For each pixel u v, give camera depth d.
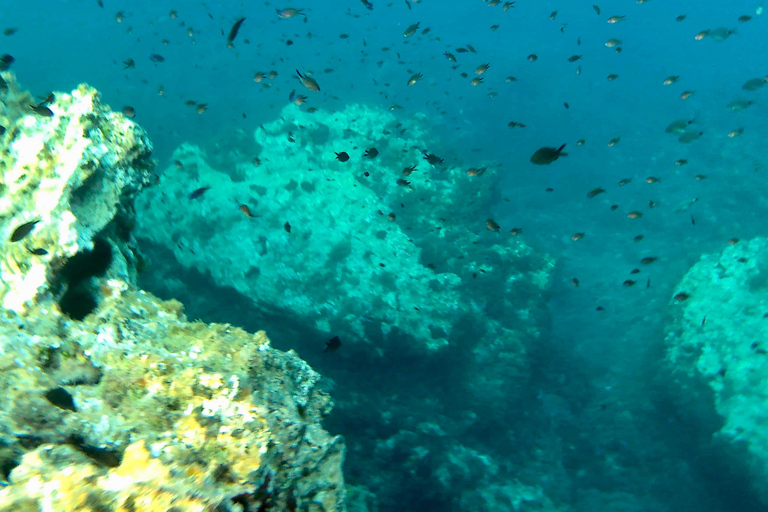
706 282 10.30
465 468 8.72
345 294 8.91
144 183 4.24
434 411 8.98
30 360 2.85
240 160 10.92
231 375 3.08
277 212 9.76
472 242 10.46
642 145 22.09
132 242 4.42
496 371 9.54
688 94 9.85
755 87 9.65
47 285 3.08
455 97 27.11
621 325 12.30
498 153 22.16
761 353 8.59
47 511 1.91
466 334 9.31
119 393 2.92
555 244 15.78
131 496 1.93
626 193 18.27
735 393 8.59
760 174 16.05
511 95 27.31
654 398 10.27
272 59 29.41
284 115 12.12
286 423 3.23
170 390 2.94
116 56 28.11
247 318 8.80
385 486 7.86
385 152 11.71
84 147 3.39
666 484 9.16
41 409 2.74
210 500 2.03
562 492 9.09
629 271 14.20
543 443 9.84
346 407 8.30
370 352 8.58
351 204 10.25
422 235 10.27
